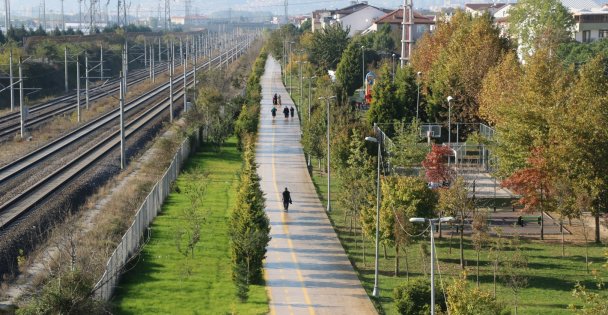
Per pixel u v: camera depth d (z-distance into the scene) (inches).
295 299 1923.0
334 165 3179.1
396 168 2947.8
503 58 3937.0
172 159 3462.1
